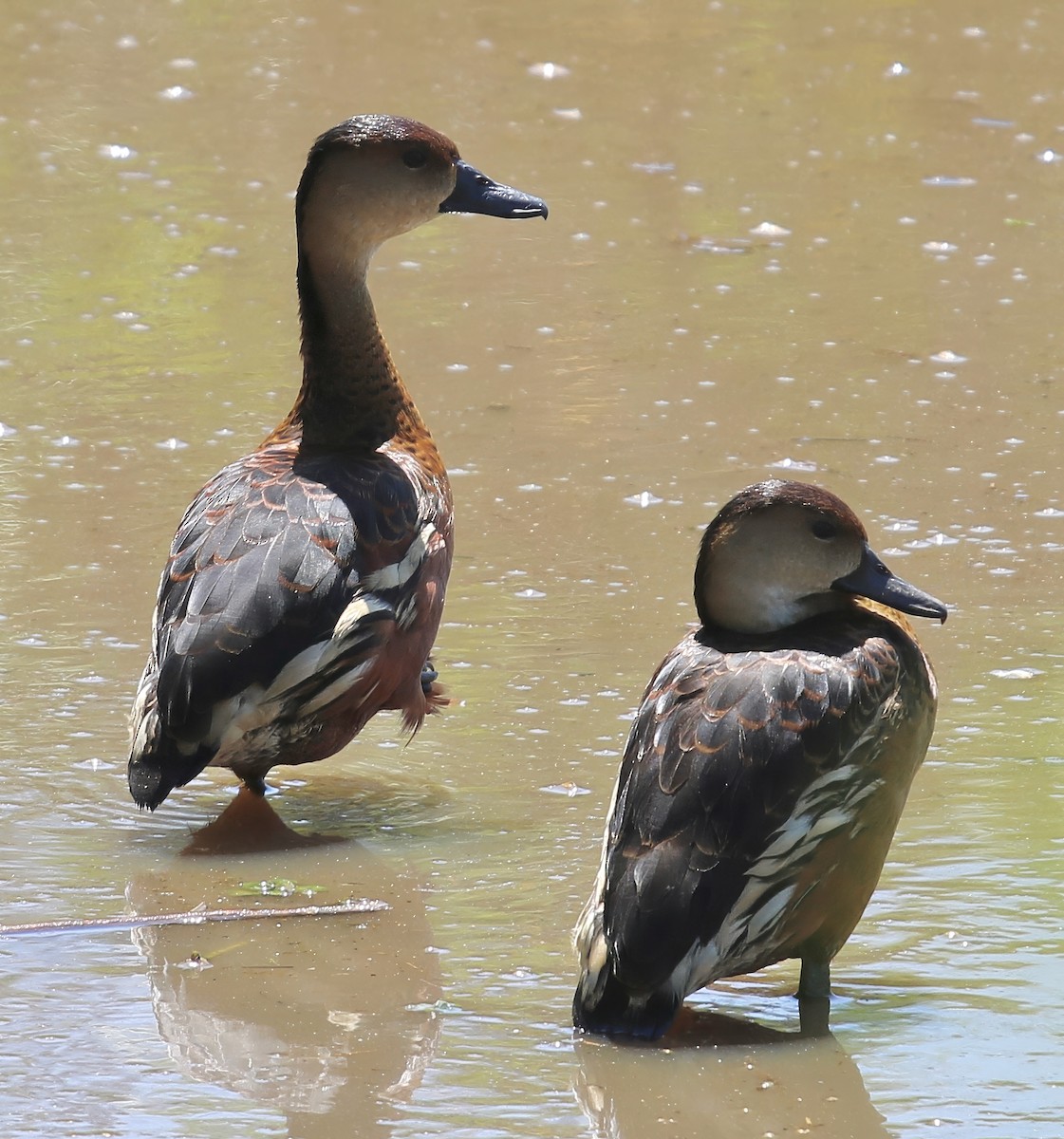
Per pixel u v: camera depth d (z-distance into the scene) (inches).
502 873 364.8
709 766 302.5
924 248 753.6
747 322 683.4
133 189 815.7
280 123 897.5
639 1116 277.6
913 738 322.7
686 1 1104.8
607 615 478.6
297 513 397.4
